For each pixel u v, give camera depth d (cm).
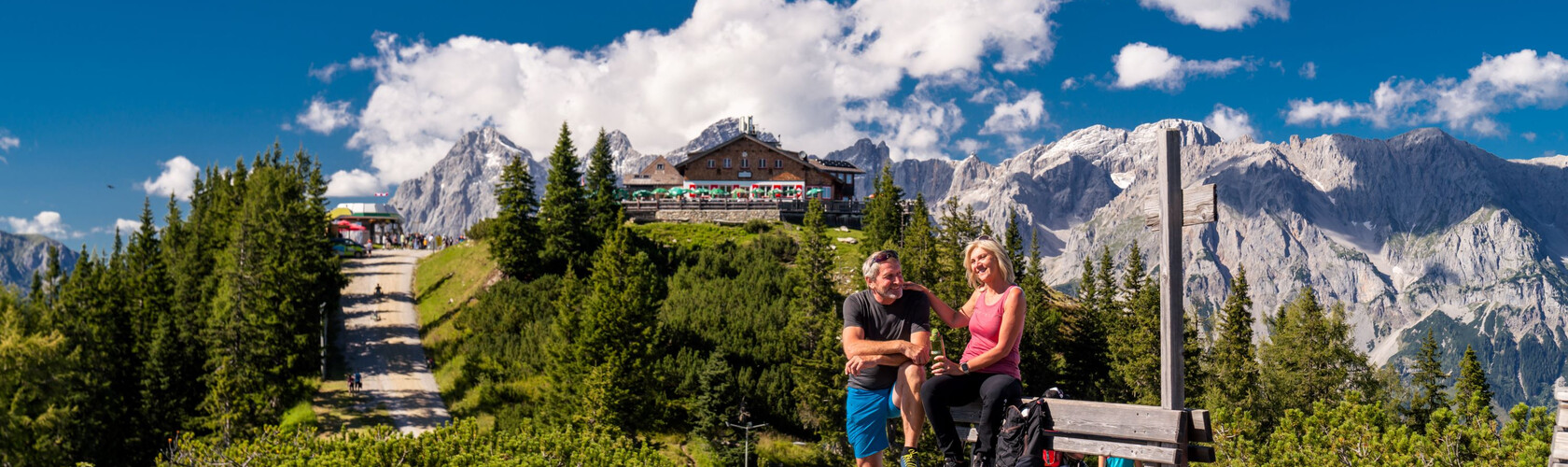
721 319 6612
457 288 8294
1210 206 823
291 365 5791
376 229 13200
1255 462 2066
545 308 7212
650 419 5234
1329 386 5294
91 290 6588
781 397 5628
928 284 5169
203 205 10500
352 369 6550
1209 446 828
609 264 5572
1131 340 5684
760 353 6106
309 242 7288
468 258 8981
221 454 2441
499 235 7975
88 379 5275
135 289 7050
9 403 4831
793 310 5841
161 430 5378
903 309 843
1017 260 6569
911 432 834
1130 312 6562
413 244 12325
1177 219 867
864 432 862
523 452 2175
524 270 7950
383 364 6688
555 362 5412
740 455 5112
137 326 6241
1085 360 5822
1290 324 5606
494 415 5644
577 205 8362
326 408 5741
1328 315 5778
